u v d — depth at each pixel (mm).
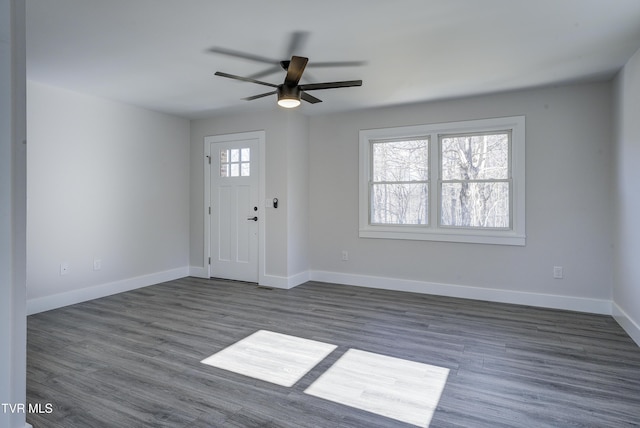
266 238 5086
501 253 4258
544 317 3701
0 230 1611
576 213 3914
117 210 4641
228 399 2197
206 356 2797
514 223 4203
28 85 3742
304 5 2338
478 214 4414
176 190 5480
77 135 4180
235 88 4020
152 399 2191
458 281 4477
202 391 2287
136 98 4426
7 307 1635
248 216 5258
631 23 2551
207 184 5547
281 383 2391
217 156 5473
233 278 5387
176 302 4262
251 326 3457
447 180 4559
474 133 4414
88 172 4301
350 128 5066
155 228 5156
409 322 3559
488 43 2883
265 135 5074
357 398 2213
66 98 4066
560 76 3621
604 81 3770
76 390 2289
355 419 2002
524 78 3674
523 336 3193
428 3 2312
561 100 3947
